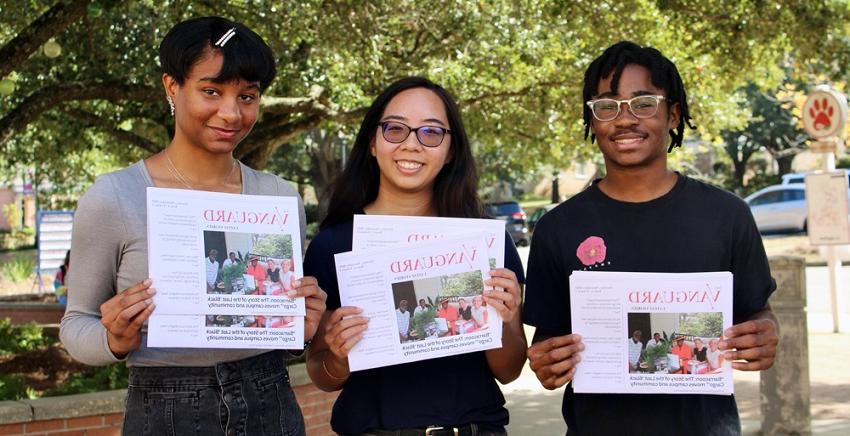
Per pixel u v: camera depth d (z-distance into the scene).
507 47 11.02
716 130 15.14
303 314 2.77
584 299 2.89
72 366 8.77
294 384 6.09
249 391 2.81
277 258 2.77
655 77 3.03
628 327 2.88
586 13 10.21
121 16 9.45
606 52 3.12
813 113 10.59
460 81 10.83
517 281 3.04
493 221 3.06
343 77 10.17
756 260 2.99
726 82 12.73
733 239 2.97
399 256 2.98
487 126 14.20
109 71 9.94
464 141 3.25
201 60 2.70
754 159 51.28
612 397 3.00
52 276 20.06
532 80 11.86
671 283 2.85
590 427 3.02
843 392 7.79
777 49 11.32
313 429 6.23
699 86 13.14
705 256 2.93
